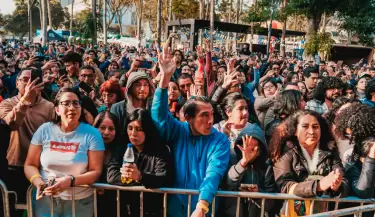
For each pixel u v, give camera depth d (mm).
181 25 26891
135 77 4430
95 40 30859
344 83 6711
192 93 5820
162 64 3311
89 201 3465
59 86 6363
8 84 7523
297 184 3213
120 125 3863
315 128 3336
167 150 3396
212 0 24922
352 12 22188
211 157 3270
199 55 6418
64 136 3400
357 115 3412
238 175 3227
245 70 9914
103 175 3678
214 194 3092
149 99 4531
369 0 21547
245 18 28219
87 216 3463
